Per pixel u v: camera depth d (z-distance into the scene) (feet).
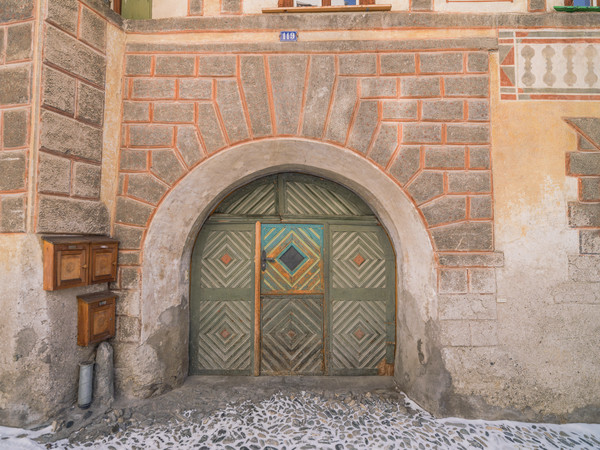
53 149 8.55
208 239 12.12
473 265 9.86
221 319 12.10
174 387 10.93
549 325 9.80
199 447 8.42
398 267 11.80
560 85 10.00
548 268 9.85
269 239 12.23
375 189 10.80
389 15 10.11
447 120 9.96
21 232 8.20
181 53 10.13
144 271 10.07
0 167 8.36
